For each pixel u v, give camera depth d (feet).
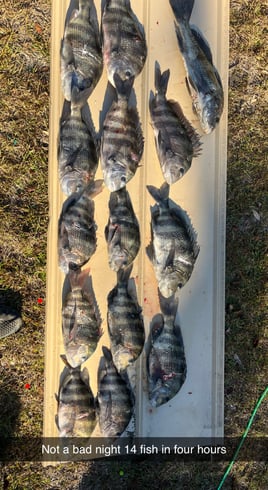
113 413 4.95
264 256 5.37
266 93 5.36
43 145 5.26
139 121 5.12
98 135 5.07
